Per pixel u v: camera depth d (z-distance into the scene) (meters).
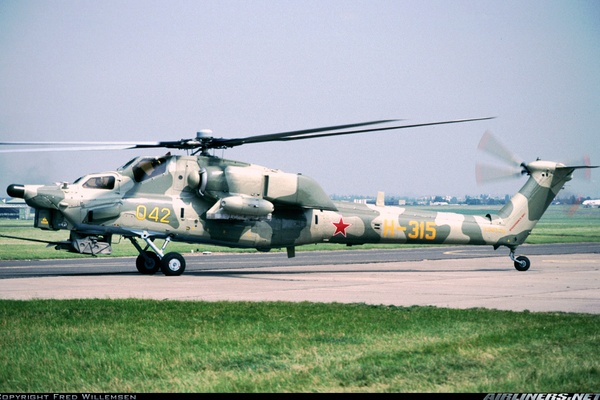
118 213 32.91
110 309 20.80
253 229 35.44
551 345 15.66
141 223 33.34
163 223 33.81
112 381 12.86
